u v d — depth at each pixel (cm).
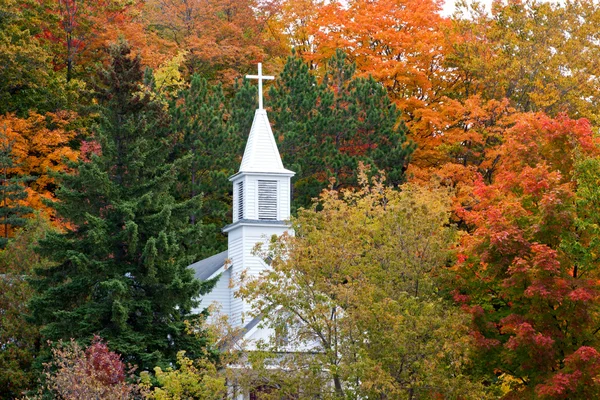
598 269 5150
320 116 9462
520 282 5072
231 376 4950
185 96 9806
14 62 10388
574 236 5069
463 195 8900
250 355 4844
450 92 10962
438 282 5444
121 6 11788
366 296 4841
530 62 9781
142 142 6800
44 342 6769
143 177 6894
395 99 11025
